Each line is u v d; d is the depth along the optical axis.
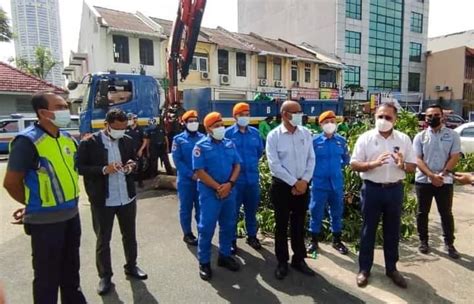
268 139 3.83
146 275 3.83
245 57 24.50
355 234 4.98
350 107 14.59
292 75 27.03
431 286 3.62
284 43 30.95
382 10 34.75
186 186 4.79
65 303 3.07
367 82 34.28
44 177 2.67
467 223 5.55
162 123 9.33
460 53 35.84
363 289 3.58
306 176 3.80
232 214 3.99
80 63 24.97
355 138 6.34
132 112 8.94
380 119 3.53
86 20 23.08
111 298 3.45
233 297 3.45
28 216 2.70
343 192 5.04
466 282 3.69
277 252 3.87
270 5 38.41
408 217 5.28
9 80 19.36
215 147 3.83
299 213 3.88
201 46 22.34
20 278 3.88
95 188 3.51
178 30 9.59
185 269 4.05
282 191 3.78
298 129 3.83
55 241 2.75
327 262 4.25
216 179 3.81
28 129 2.71
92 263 4.24
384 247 3.75
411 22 37.03
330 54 32.44
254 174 4.62
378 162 3.42
